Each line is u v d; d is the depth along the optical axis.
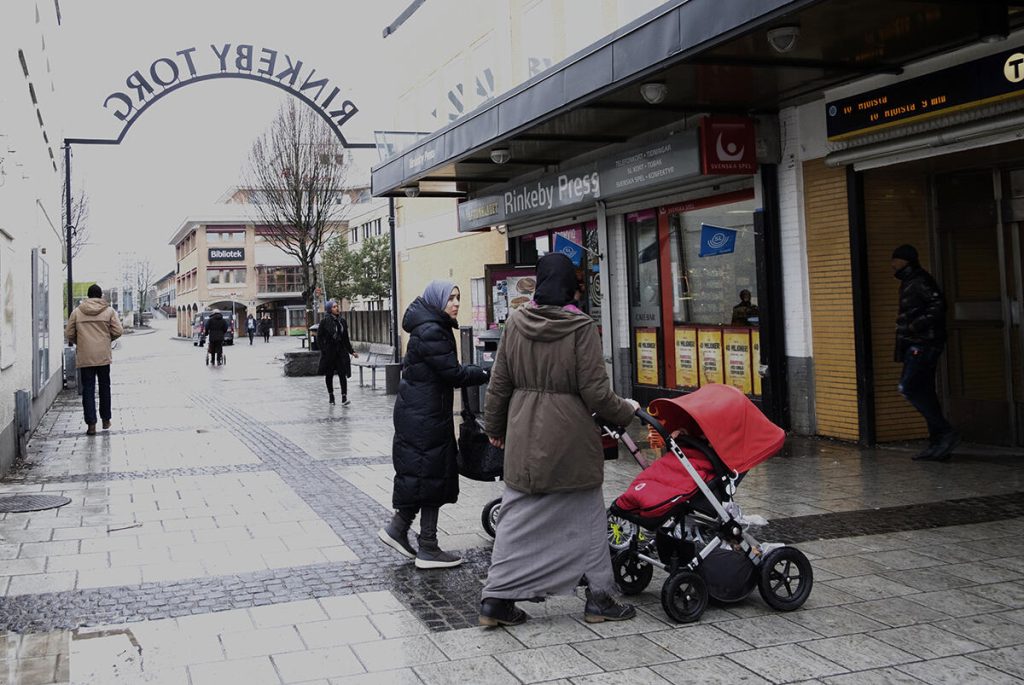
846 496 7.73
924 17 7.57
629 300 14.41
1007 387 9.73
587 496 4.84
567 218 15.86
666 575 5.79
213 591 5.54
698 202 12.68
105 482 9.09
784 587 5.36
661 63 8.19
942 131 8.72
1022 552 6.01
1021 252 9.48
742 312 11.95
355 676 4.25
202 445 11.59
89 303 12.90
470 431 6.15
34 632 4.84
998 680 4.08
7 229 9.77
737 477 5.03
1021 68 7.93
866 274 10.02
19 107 11.48
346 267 50.22
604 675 4.22
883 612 4.97
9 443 9.99
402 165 15.57
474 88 18.94
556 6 15.32
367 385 21.06
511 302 13.85
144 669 4.34
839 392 10.36
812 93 10.14
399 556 6.31
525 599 4.79
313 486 8.81
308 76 20.61
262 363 32.94
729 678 4.16
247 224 85.50
